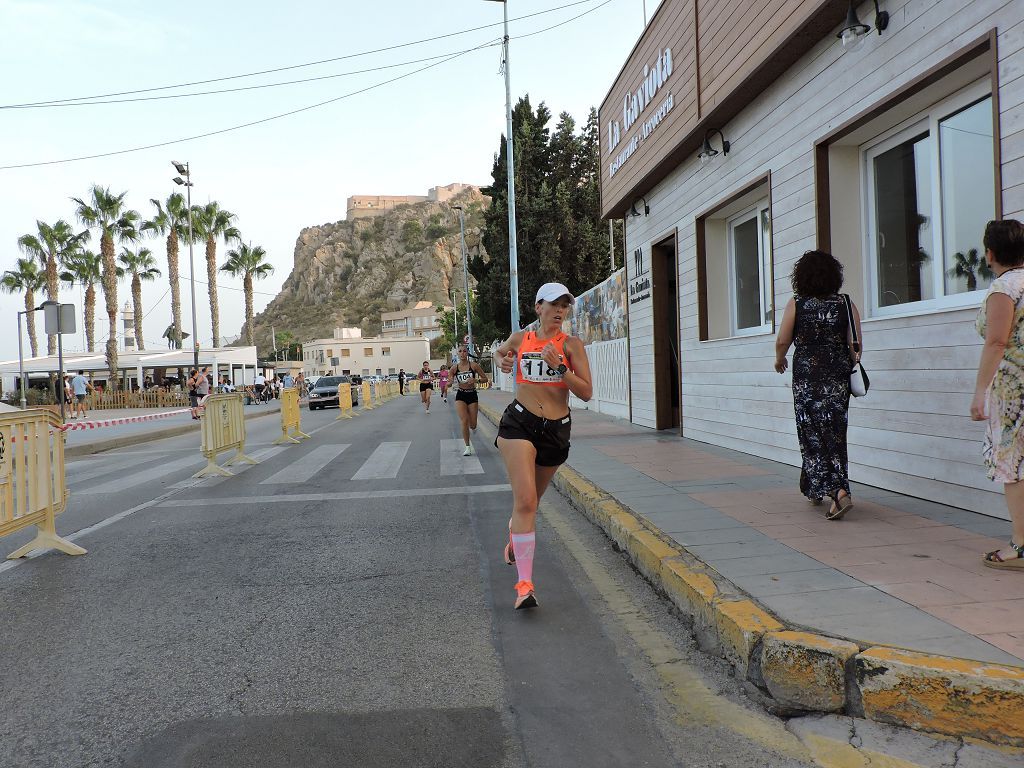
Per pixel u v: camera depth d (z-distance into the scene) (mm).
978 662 2541
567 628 3697
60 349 13742
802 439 4875
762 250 8273
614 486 6445
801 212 6512
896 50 5074
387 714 2816
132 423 21625
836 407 4746
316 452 11758
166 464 10992
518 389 4125
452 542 5531
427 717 2785
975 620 2934
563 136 39219
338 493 7785
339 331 121188
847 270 6172
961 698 2469
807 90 6352
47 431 5469
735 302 9211
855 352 4723
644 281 12047
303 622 3873
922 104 5219
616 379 14594
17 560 5316
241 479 9023
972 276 4926
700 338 9375
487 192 36625
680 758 2457
